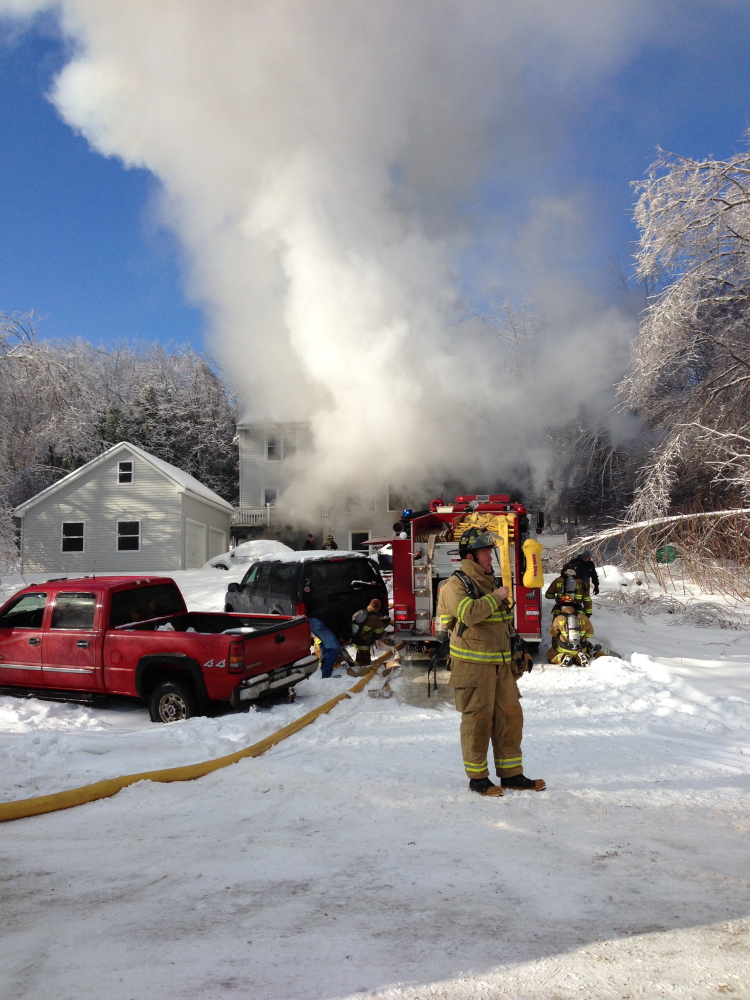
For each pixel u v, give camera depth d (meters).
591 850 3.35
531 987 2.19
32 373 28.94
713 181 16.47
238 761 5.20
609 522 22.80
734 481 15.87
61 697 7.44
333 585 10.32
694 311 16.77
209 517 31.23
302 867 3.24
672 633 11.52
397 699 7.55
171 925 2.69
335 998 2.15
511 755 4.30
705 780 4.45
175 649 6.80
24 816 4.13
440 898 2.86
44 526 28.56
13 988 2.26
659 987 2.18
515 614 9.26
